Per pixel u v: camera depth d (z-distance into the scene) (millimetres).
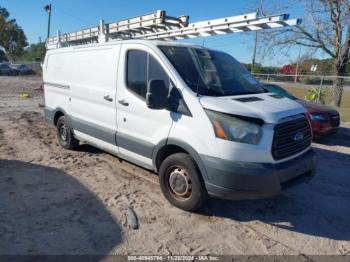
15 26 59781
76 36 7816
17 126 9125
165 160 4383
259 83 5191
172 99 4246
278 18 4809
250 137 3713
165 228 3926
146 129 4629
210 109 3873
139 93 4754
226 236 3824
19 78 32781
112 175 5527
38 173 5496
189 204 4215
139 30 6496
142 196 4742
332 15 17641
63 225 3877
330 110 9000
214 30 5598
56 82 6844
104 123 5484
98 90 5512
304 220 4293
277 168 3793
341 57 17891
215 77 4602
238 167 3676
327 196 5090
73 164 6023
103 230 3812
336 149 8234
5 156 6352
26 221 3926
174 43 4902
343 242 3822
